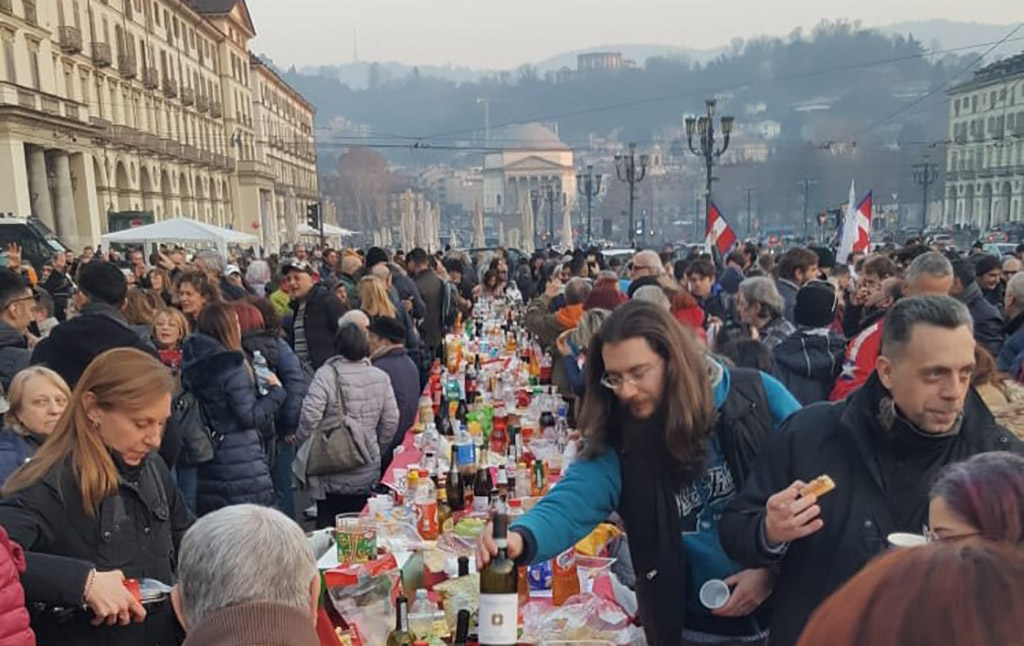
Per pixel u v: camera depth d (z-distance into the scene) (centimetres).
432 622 264
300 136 9438
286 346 577
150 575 254
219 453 439
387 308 666
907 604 82
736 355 411
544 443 488
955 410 190
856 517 200
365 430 492
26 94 3191
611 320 232
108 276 443
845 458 207
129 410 241
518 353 900
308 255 2077
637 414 233
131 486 250
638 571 245
